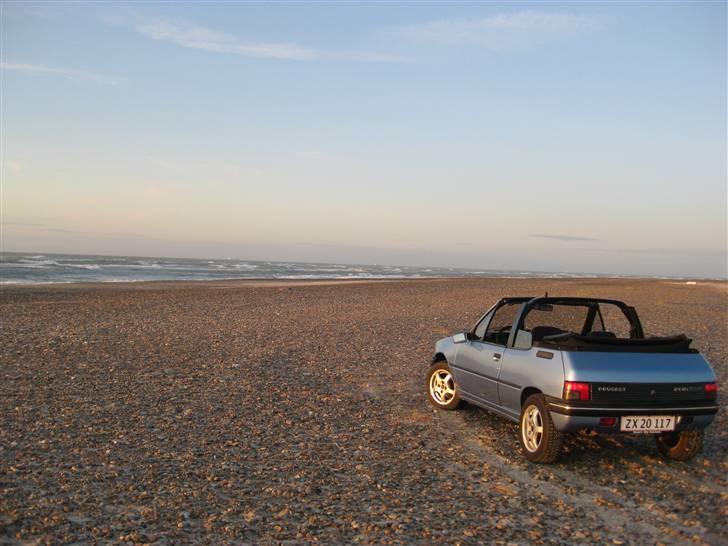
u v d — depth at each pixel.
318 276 79.31
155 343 15.21
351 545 4.54
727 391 10.90
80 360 12.44
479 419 8.64
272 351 14.47
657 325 21.88
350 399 9.77
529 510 5.39
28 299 28.16
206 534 4.63
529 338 7.20
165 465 6.23
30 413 8.14
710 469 6.69
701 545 4.77
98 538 4.48
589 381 6.17
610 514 5.37
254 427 7.87
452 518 5.13
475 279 77.88
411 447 7.23
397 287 48.81
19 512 4.86
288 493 5.57
